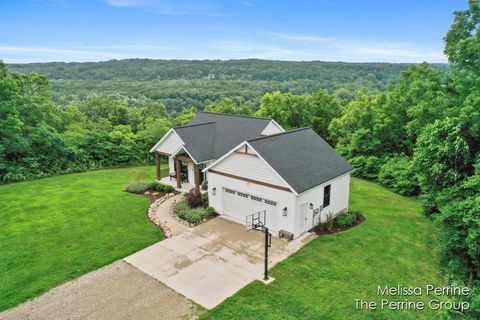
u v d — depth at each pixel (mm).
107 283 11539
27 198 21031
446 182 14109
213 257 13328
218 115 26359
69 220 17188
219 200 17734
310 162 16812
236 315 9859
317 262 12898
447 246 12977
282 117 40844
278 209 15266
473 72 19047
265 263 11711
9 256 13391
